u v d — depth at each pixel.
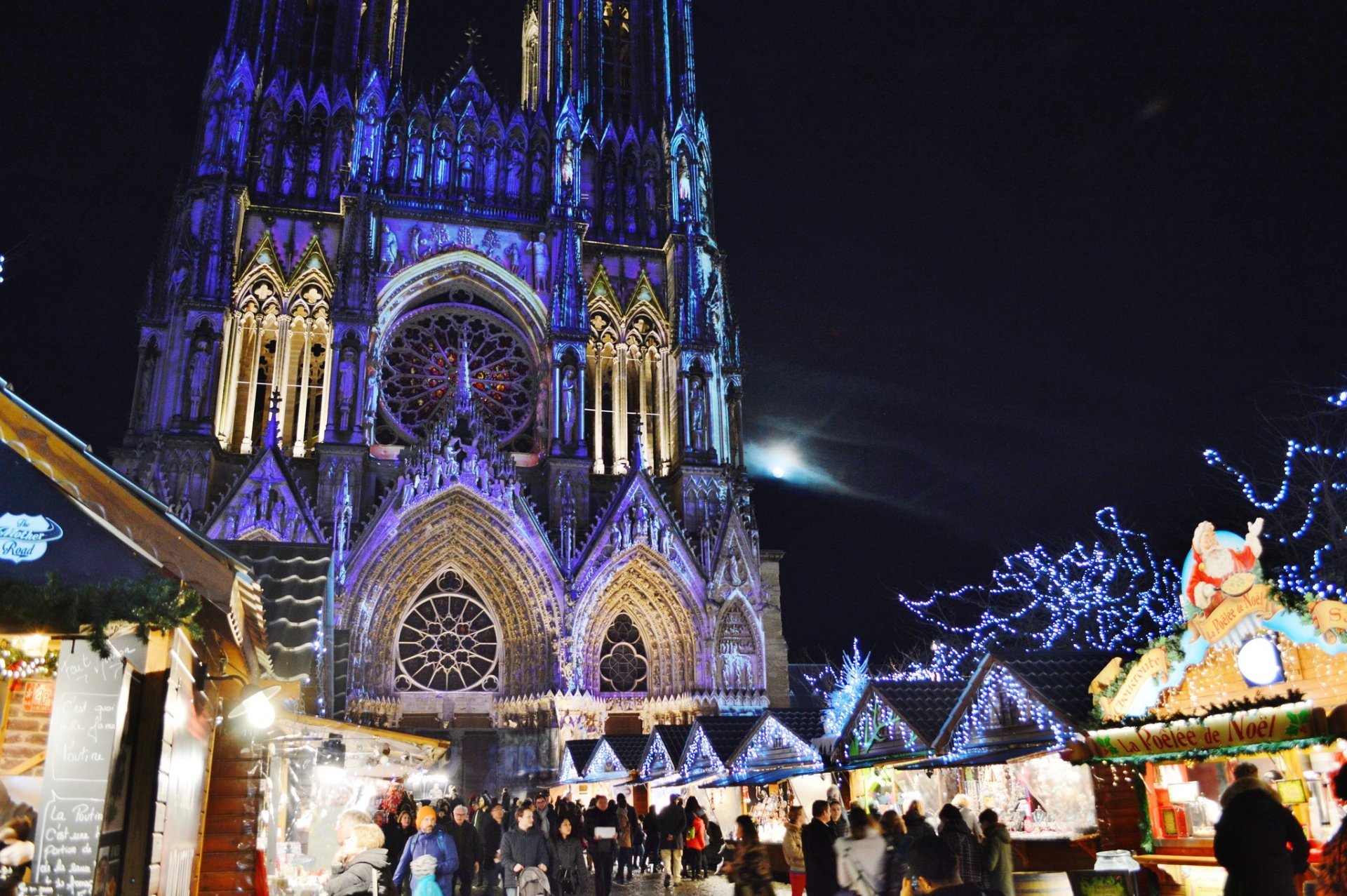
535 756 59.47
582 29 79.31
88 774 11.62
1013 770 27.98
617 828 36.97
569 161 72.88
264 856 18.48
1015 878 20.75
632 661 65.38
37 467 12.59
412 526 61.16
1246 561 19.27
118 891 12.27
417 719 60.56
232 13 70.31
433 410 67.81
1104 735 20.70
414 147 71.56
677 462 68.81
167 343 61.56
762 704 63.97
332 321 63.28
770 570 68.69
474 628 63.50
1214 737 18.45
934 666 62.03
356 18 73.38
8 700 14.38
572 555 63.03
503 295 70.44
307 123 69.56
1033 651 24.69
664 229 75.69
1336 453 41.44
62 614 11.77
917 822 20.73
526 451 68.69
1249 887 10.86
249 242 65.81
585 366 70.31
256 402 63.88
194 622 13.25
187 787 14.67
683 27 81.56
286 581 25.44
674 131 76.62
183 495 57.44
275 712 17.55
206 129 65.81
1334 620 17.38
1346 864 8.40
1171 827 20.64
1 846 11.43
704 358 70.69
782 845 32.72
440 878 18.44
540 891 20.48
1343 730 16.31
